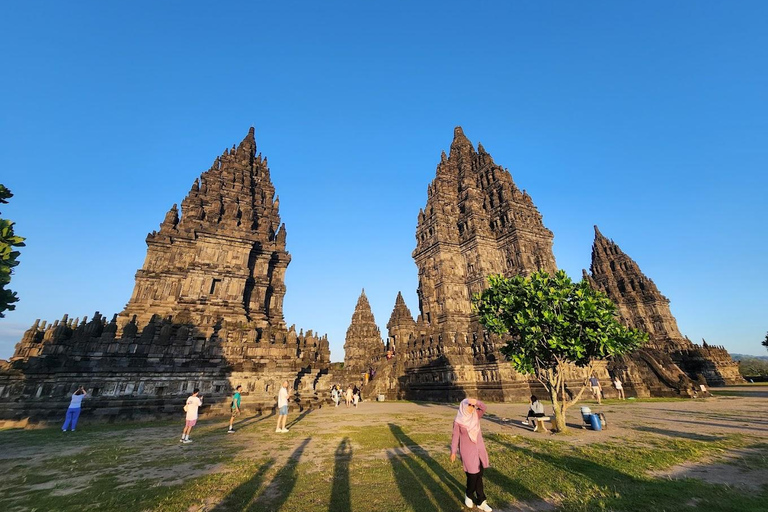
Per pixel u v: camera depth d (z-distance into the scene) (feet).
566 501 26.48
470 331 157.38
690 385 119.65
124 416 75.15
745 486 28.94
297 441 51.37
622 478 31.37
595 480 30.99
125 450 46.19
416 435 54.95
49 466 38.42
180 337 90.22
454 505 26.18
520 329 59.06
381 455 41.88
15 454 44.37
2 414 71.56
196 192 151.94
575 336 55.36
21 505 26.68
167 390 83.61
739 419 65.82
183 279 133.59
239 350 95.45
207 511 25.52
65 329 83.66
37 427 69.87
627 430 56.34
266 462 38.96
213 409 83.87
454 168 227.20
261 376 93.20
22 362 77.15
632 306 265.75
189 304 119.44
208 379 87.81
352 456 41.52
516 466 36.17
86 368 79.00
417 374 155.94
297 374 105.09
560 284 58.23
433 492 28.89
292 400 95.66
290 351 101.81
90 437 56.54
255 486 30.66
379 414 86.69
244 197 157.58
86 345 81.76
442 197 206.59
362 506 26.12
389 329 205.36
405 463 37.88
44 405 74.13
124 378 80.79
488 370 132.05
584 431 56.54
